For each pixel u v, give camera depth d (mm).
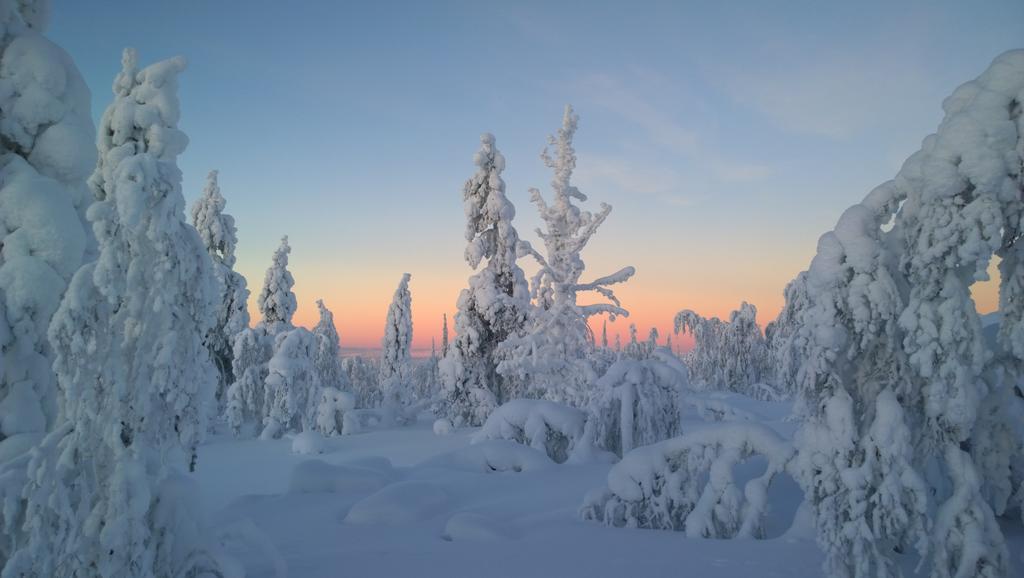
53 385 5840
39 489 4852
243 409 29672
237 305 33250
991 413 6449
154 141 5707
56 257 5762
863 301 5984
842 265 6055
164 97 5801
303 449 22984
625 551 7574
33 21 6520
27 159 6129
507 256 29406
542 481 12922
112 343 5363
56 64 6148
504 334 29016
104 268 5223
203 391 5852
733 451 8508
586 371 22453
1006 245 5961
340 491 12539
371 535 9117
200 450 24453
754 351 47281
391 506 10164
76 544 5000
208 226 33812
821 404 6246
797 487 10289
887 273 5973
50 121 6145
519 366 24531
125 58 5945
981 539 5508
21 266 5590
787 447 8117
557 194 27266
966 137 5648
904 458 5801
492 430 17391
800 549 7223
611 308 24859
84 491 5199
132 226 5281
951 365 5723
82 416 5211
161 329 5508
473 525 8773
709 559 7074
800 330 6461
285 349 28641
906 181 6164
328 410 28844
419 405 33688
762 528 8094
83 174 6277
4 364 5551
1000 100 5672
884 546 5992
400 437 26906
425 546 8156
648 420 15328
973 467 5766
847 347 6160
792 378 9281
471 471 14523
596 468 14031
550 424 17047
